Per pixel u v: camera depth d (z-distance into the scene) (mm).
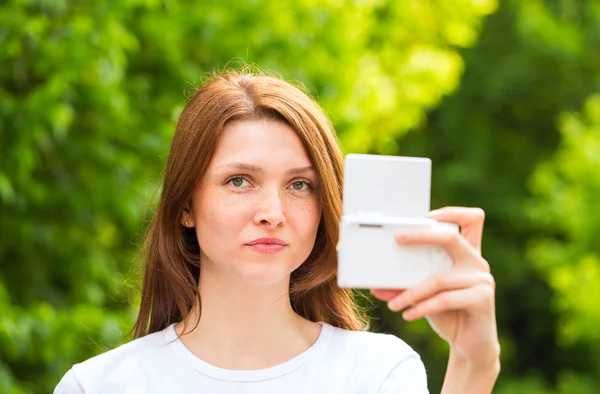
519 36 13859
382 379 2449
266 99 2402
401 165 2047
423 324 12727
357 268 2010
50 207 6023
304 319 2596
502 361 14117
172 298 2664
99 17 5496
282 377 2441
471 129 14406
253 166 2348
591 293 10148
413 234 1990
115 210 5930
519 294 14469
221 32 6156
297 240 2377
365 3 6941
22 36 5465
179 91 6156
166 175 2514
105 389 2463
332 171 2430
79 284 6043
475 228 2199
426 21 8656
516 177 14359
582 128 10898
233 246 2344
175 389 2436
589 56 14062
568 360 14203
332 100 6398
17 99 5602
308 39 6328
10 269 6012
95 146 5938
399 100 7938
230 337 2482
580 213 10688
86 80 5668
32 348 5711
